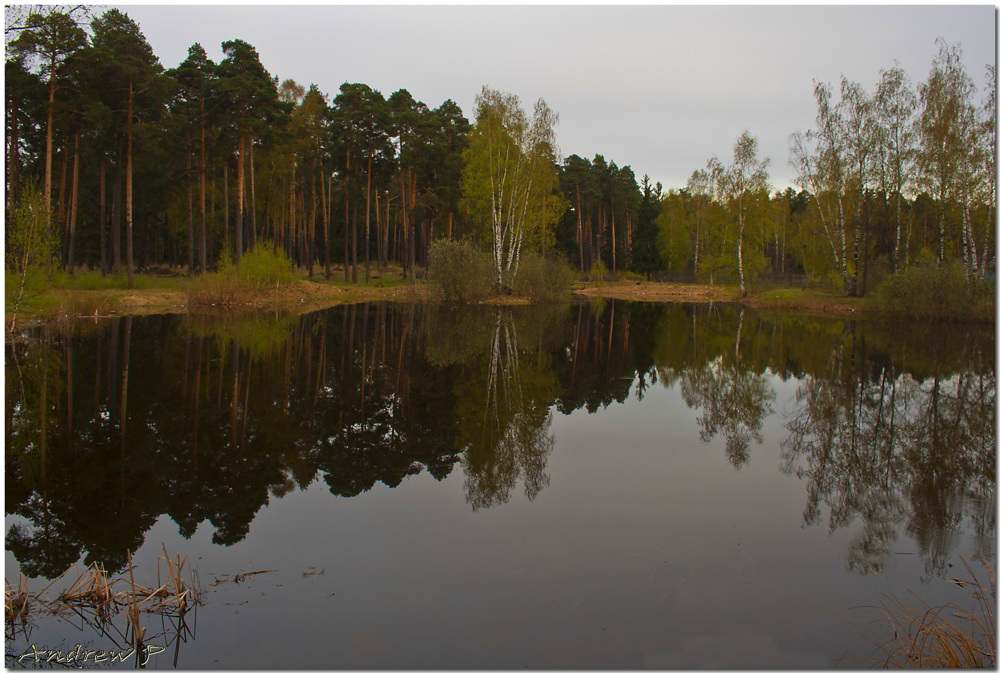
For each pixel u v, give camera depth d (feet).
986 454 31.42
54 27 87.45
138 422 33.68
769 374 54.29
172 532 20.95
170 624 15.47
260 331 70.64
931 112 101.71
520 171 120.67
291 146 141.59
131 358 51.19
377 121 135.44
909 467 29.22
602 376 52.19
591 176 207.92
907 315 105.40
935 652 14.43
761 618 16.05
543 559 19.24
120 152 110.93
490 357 59.36
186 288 96.53
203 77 105.09
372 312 98.17
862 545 20.65
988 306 95.61
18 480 25.40
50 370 45.52
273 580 17.70
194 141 112.78
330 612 16.06
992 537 21.43
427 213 159.84
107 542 20.11
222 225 165.17
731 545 20.51
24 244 64.39
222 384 43.19
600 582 17.83
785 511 23.65
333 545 20.06
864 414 39.86
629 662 14.11
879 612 16.42
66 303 77.82
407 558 19.19
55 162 122.62
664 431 35.35
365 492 24.88
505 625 15.53
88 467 26.91
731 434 34.88
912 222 135.95
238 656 14.21
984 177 94.84
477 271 118.42
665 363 59.57
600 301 149.07
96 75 92.53
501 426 35.37
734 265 177.17
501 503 23.98
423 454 29.91
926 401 43.55
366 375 48.32
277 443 30.83
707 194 195.83
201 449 29.63
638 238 230.68
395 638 14.96
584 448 31.68
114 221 114.11
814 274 162.71
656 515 23.02
